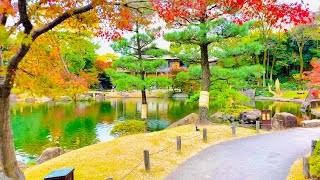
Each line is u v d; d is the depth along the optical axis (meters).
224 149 14.48
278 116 21.67
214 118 26.56
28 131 24.28
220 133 18.00
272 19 7.27
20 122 28.45
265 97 47.62
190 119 22.20
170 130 18.22
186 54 20.95
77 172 10.66
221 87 21.94
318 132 18.84
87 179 10.09
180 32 17.69
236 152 13.86
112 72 22.44
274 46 55.59
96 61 51.81
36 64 8.77
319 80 30.03
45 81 8.55
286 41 56.84
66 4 6.88
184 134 17.11
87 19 7.82
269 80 56.53
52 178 7.56
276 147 14.75
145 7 7.93
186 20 17.12
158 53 21.92
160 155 13.02
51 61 9.08
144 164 11.60
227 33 17.67
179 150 13.78
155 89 61.81
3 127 7.94
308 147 14.56
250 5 7.10
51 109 38.25
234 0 7.20
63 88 9.11
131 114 33.25
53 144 20.14
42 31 7.20
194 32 17.33
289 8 6.91
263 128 20.28
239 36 18.64
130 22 8.82
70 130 24.67
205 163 12.14
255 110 26.14
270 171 10.88
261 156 13.05
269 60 60.12
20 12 6.64
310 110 32.38
